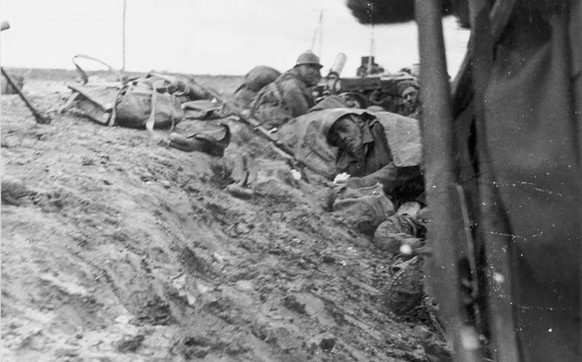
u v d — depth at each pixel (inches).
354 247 385.4
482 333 153.8
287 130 490.6
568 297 149.9
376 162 470.3
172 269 244.7
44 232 233.1
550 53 154.3
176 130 410.6
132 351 198.4
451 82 167.2
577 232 148.8
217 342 221.3
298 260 330.0
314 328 258.7
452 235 153.1
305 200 410.6
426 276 163.5
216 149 393.1
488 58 159.3
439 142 155.8
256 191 405.4
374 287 331.6
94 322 205.6
